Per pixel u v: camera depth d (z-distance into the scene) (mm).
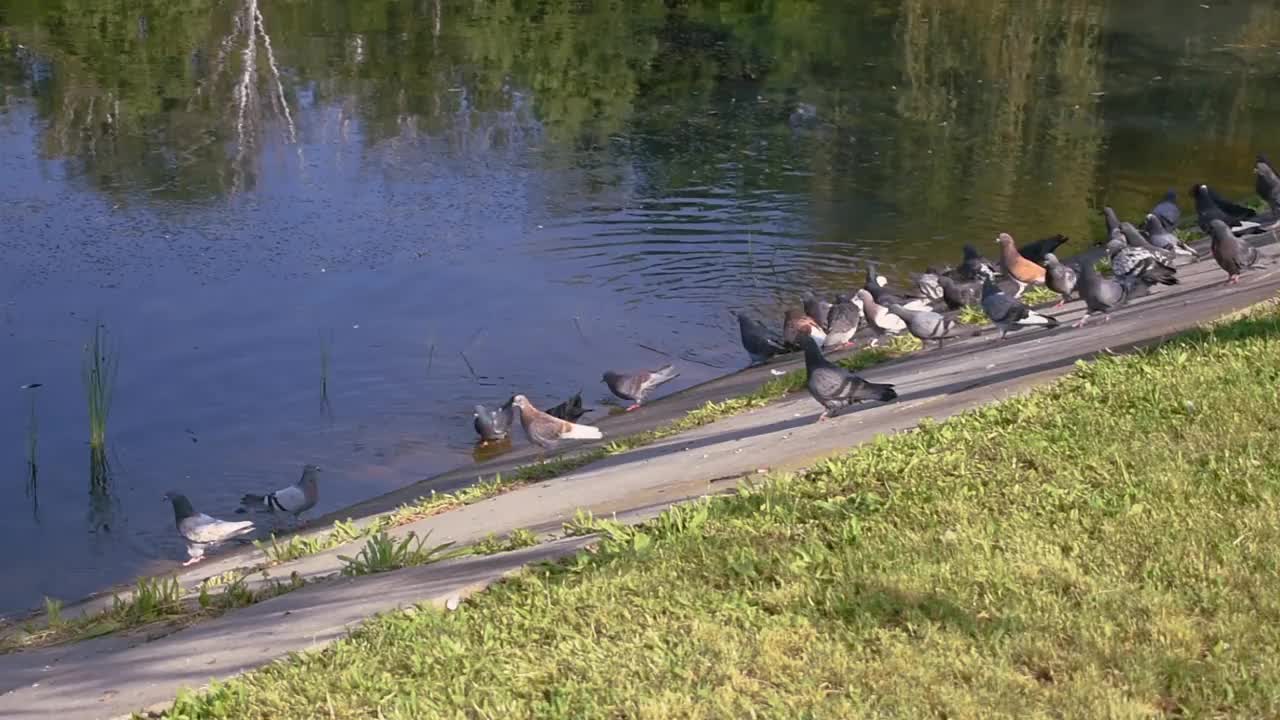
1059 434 9031
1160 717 5691
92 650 8312
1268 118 30547
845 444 10297
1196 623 6395
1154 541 7203
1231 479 7898
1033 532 7441
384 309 18781
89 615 9961
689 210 23391
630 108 30562
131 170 25047
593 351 17406
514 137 27953
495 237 21891
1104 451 8578
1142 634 6336
